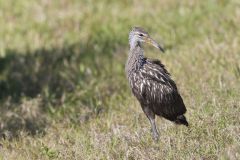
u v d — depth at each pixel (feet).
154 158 35.73
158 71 39.42
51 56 66.28
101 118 45.42
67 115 48.93
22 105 51.96
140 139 38.88
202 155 35.19
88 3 77.71
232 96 42.75
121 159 36.60
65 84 58.03
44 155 39.73
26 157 39.96
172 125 40.63
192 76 50.49
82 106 49.93
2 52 67.72
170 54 59.00
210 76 49.75
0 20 76.28
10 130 46.50
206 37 60.85
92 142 39.55
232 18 64.80
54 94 55.26
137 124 41.68
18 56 67.21
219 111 40.09
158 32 67.46
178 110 39.63
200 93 45.09
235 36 59.93
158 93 39.17
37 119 49.21
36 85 59.77
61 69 62.75
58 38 70.13
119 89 54.08
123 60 61.72
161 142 37.65
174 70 53.47
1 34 72.95
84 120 45.52
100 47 66.03
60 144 41.16
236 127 37.37
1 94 58.90
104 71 59.93
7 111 51.11
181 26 67.67
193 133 38.09
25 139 43.47
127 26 70.08
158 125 42.14
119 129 41.22
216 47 57.06
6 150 41.63
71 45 67.97
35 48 68.44
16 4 79.82
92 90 54.75
